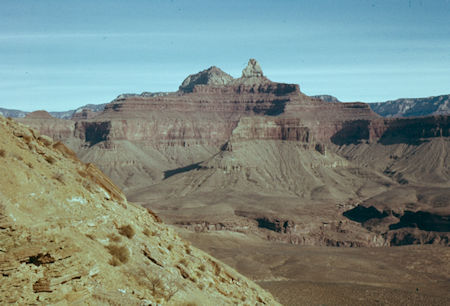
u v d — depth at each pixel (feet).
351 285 423.64
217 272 126.52
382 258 654.53
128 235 92.94
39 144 106.11
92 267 68.64
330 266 592.60
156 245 103.81
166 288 81.35
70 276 62.95
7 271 57.77
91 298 64.23
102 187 110.63
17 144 92.53
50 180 86.22
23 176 78.28
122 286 73.00
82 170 108.37
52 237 67.62
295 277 515.50
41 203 77.05
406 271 579.07
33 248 62.08
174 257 107.24
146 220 119.03
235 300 111.65
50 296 58.95
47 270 61.41
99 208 92.79
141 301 68.69
